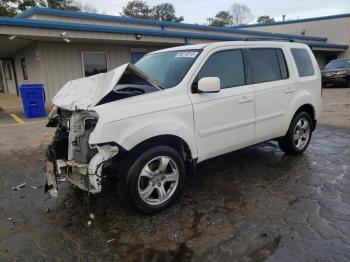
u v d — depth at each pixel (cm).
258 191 401
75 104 331
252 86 441
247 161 519
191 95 374
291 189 405
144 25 1820
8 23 1095
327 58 3064
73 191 420
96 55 1535
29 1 3247
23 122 962
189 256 274
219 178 448
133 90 345
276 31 3322
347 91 1627
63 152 363
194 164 384
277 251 276
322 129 750
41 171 506
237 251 278
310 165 494
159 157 343
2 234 318
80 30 1272
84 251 286
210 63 401
